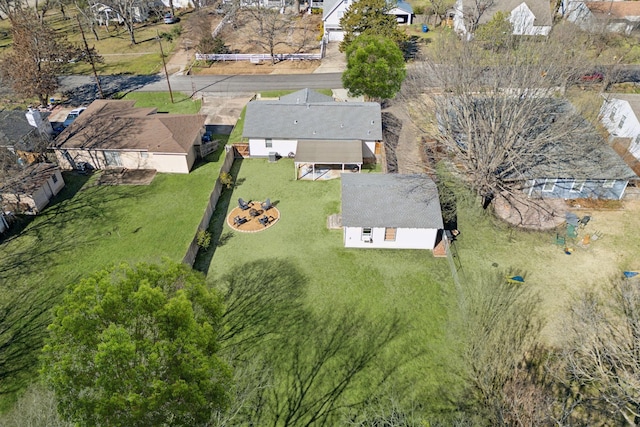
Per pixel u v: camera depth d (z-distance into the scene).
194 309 17.36
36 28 51.19
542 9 62.22
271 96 53.81
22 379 23.09
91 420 13.66
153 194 37.16
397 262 29.88
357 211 30.33
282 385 22.58
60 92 56.03
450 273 28.97
